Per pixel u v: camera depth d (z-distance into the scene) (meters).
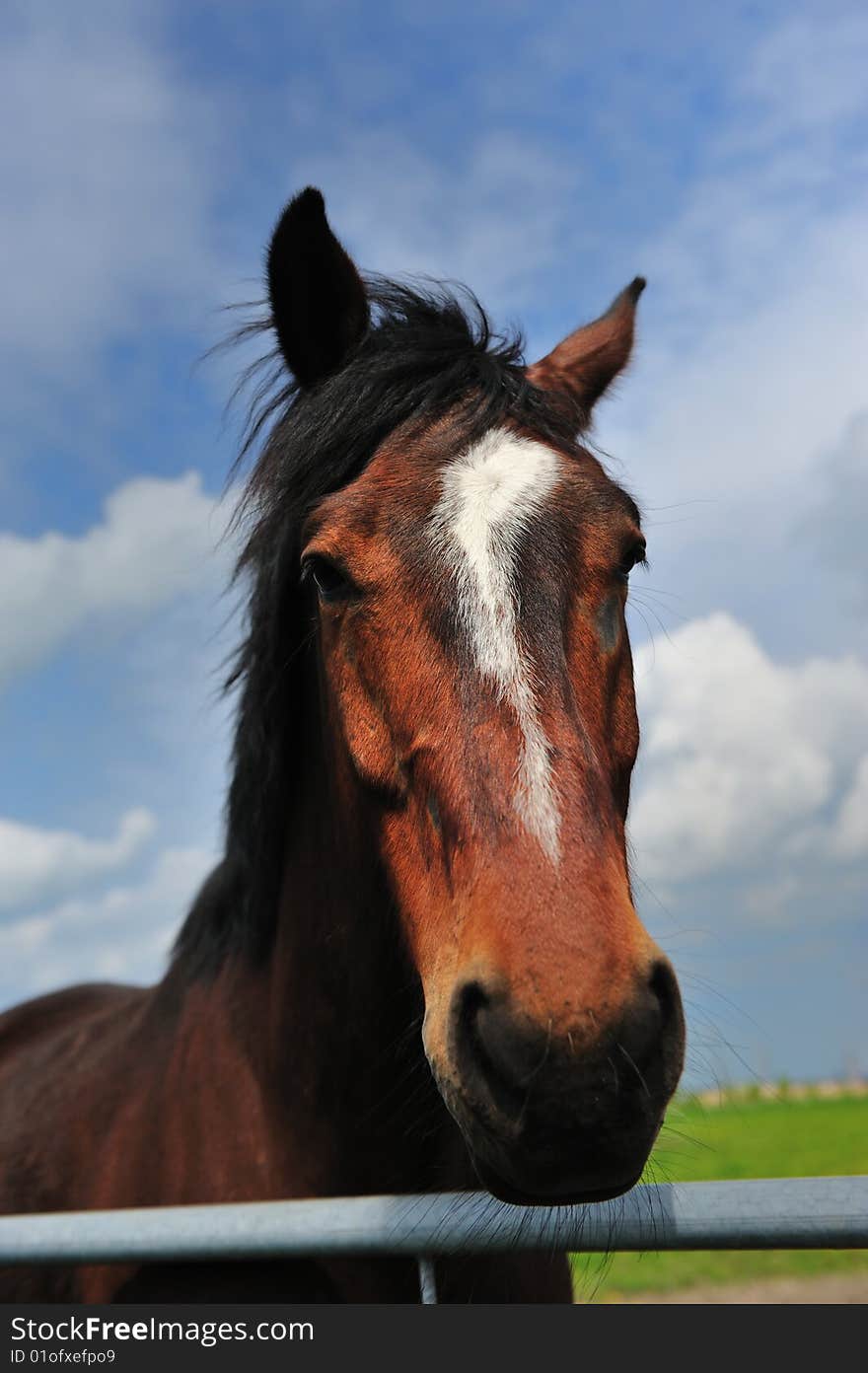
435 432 1.95
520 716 1.60
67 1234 1.76
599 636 1.79
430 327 2.20
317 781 2.17
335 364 2.28
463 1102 1.40
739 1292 6.96
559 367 2.51
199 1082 2.34
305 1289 2.00
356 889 1.94
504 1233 1.46
